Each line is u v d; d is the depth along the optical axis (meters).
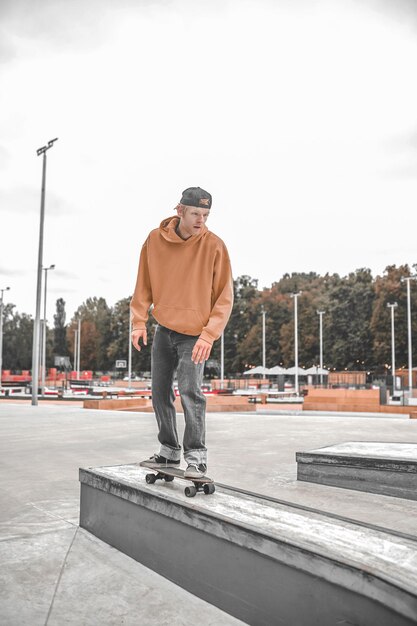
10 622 2.41
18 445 8.21
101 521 3.53
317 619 2.05
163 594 2.68
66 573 2.96
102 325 121.56
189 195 3.20
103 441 8.71
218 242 3.28
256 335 91.38
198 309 3.22
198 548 2.67
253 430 10.23
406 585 1.77
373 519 3.80
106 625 2.38
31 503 4.50
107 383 69.19
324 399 24.08
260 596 2.30
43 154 23.55
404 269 76.38
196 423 3.14
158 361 3.40
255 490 4.73
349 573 1.95
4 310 128.62
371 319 78.50
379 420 12.87
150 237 3.42
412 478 4.43
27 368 126.88
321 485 4.96
